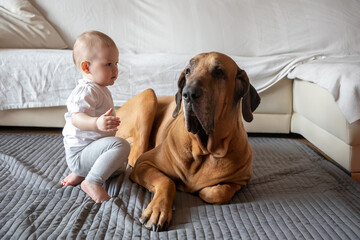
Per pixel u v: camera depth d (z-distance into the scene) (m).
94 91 1.66
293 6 3.33
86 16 3.33
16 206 1.55
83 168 1.71
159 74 2.79
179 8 3.34
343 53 3.11
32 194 1.67
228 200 1.64
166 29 3.29
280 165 2.21
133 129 2.15
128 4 3.39
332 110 2.12
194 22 3.28
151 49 3.26
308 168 2.16
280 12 3.31
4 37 3.00
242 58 2.88
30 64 2.75
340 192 1.83
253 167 2.17
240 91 1.60
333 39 3.17
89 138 1.70
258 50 3.19
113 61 1.71
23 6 3.13
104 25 3.33
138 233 1.35
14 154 2.27
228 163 1.64
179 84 1.67
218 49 3.21
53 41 3.19
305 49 3.17
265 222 1.47
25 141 2.59
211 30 3.24
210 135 1.54
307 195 1.77
